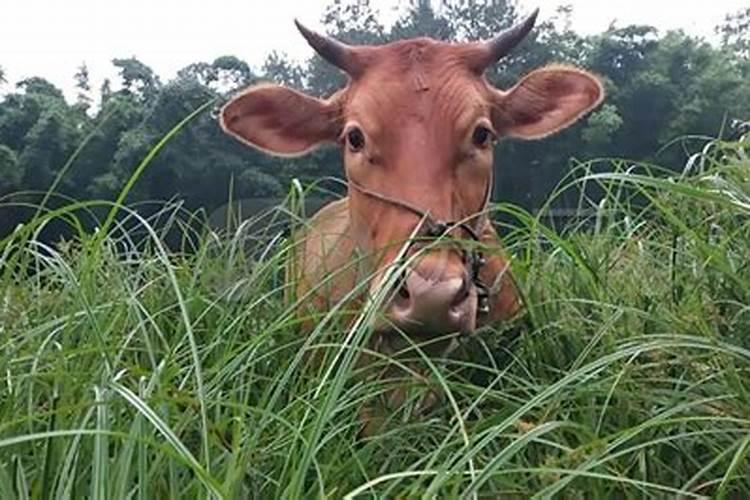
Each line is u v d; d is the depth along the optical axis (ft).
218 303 4.81
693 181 4.65
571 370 3.99
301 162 12.37
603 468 3.41
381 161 5.15
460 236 4.96
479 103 5.29
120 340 4.02
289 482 3.10
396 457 3.80
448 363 4.50
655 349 3.84
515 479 3.55
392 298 4.31
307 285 5.40
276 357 4.60
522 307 4.92
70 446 3.04
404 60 5.41
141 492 2.86
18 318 4.42
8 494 2.88
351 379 4.52
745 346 4.04
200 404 3.07
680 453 3.71
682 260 4.62
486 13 38.45
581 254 4.94
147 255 5.75
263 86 6.02
